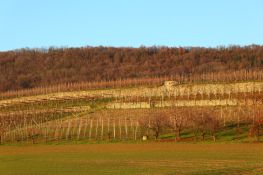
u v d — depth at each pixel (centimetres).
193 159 12038
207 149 14388
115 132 19038
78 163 11931
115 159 12588
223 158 12081
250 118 18200
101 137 18362
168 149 14788
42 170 10844
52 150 15775
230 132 17625
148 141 17188
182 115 17600
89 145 16825
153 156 13050
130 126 19750
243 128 17950
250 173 9225
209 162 11306
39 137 19425
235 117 18962
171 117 17650
